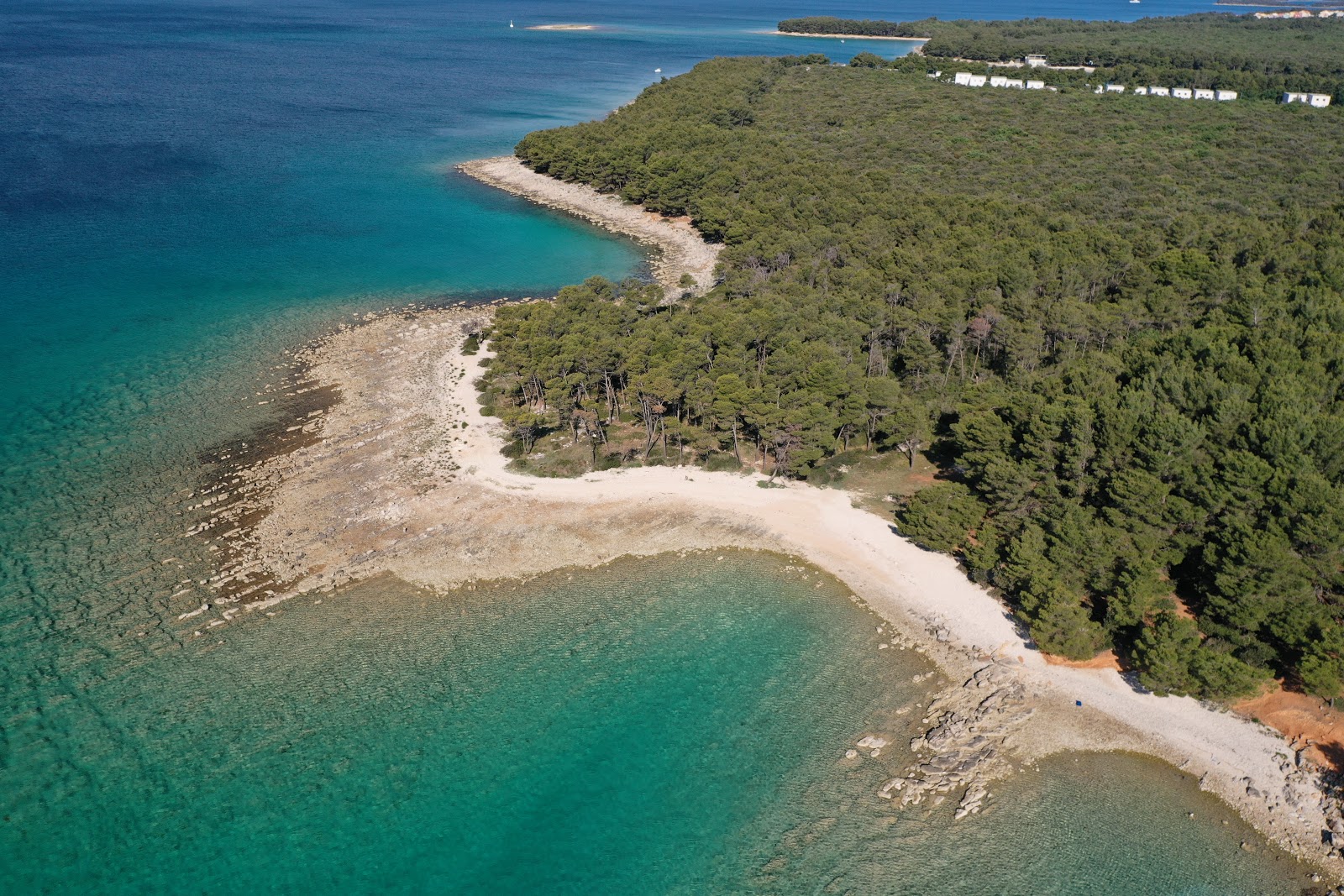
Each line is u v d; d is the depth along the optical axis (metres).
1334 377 92.94
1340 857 59.09
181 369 124.00
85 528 90.12
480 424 112.62
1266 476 75.69
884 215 162.00
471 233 187.88
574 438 108.94
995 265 131.25
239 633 77.81
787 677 75.25
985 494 89.19
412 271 165.88
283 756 67.44
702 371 109.81
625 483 100.19
